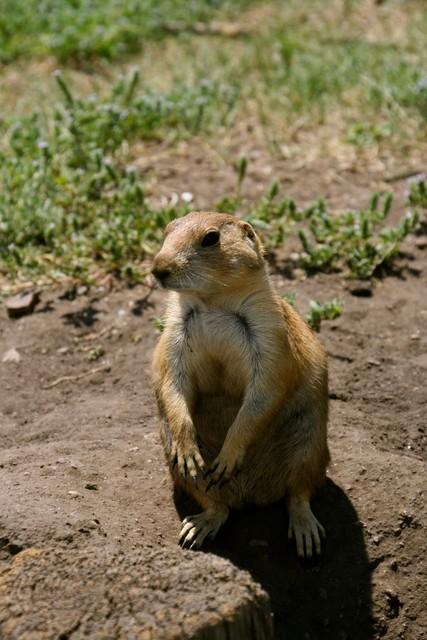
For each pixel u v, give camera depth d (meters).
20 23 20.02
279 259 12.41
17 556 6.89
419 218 13.10
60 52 19.02
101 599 6.37
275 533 8.14
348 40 19.66
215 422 8.37
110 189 13.65
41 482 8.16
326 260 12.13
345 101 16.39
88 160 14.11
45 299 11.79
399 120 15.55
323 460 8.19
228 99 16.30
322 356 8.35
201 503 8.05
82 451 9.01
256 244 8.05
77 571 6.60
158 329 10.83
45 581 6.54
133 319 11.40
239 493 8.16
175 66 18.50
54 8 20.81
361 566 7.95
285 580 7.80
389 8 21.61
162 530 8.02
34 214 12.64
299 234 12.05
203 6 21.58
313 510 8.30
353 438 9.23
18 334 11.23
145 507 8.24
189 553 6.83
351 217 12.51
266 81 17.11
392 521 8.20
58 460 8.68
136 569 6.61
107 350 10.95
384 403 10.01
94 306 11.63
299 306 11.46
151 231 12.48
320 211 12.67
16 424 9.87
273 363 7.71
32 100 17.12
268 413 7.69
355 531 8.14
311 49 19.12
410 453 9.39
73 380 10.54
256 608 6.40
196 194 13.81
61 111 15.23
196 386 8.18
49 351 10.96
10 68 18.88
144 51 19.64
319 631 7.66
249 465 8.12
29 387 10.45
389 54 18.39
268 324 7.77
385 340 10.88
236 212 13.12
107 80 18.09
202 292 7.75
